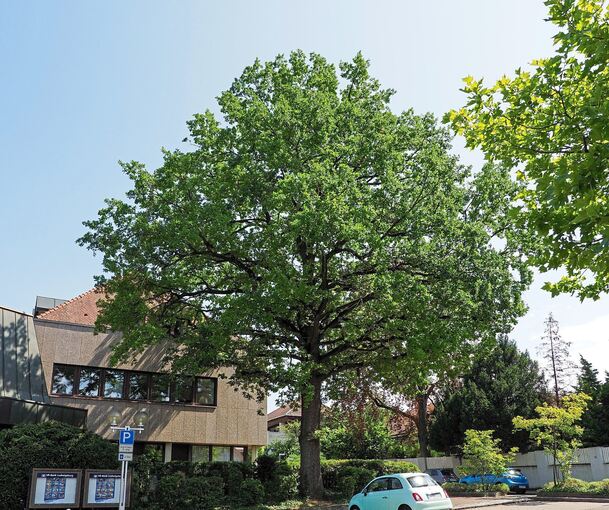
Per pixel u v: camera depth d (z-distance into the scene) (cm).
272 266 1992
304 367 1980
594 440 4106
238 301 1897
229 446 3031
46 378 2541
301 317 2267
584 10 900
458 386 4272
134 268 2091
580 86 968
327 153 2023
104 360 2712
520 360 4294
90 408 2616
